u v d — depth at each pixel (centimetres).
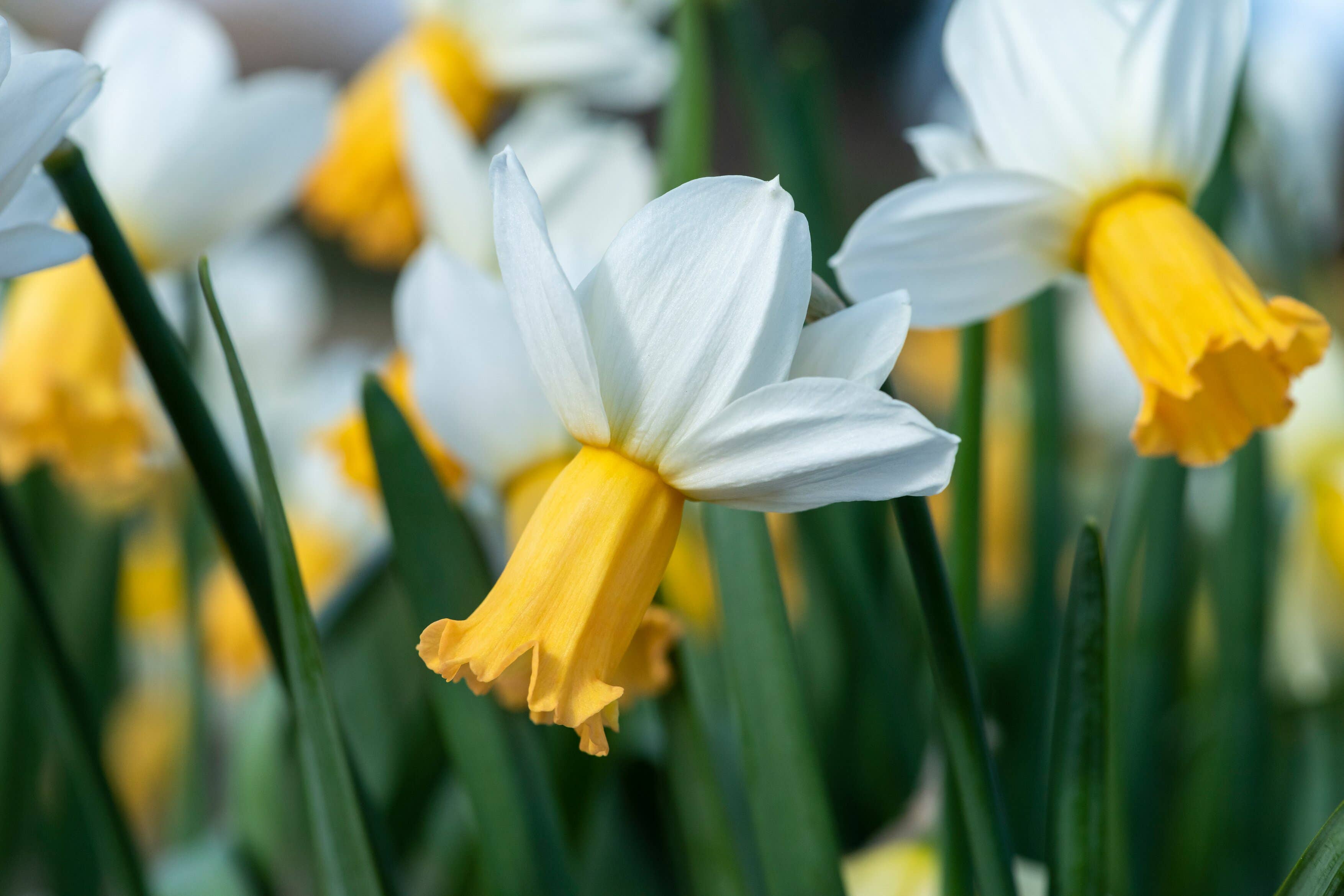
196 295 58
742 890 50
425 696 56
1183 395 47
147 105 57
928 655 45
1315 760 62
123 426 58
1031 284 49
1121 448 90
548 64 78
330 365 96
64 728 50
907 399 93
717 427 44
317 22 321
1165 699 58
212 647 82
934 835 53
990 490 90
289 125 57
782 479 44
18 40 54
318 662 46
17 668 57
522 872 49
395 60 80
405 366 56
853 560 58
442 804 59
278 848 60
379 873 47
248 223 58
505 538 54
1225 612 57
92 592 68
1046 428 62
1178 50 48
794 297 44
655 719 54
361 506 87
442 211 58
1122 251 48
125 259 46
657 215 44
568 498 44
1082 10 48
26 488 65
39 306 58
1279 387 48
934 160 50
